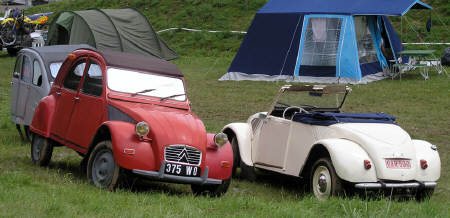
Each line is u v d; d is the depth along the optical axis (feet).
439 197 36.63
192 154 31.53
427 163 33.45
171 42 136.67
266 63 95.40
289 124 37.63
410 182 32.76
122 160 30.22
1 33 126.82
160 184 36.68
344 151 32.04
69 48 51.67
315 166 34.09
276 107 40.63
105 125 31.76
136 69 36.27
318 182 33.73
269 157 39.14
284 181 41.86
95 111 34.50
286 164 37.52
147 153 30.60
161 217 24.41
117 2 169.99
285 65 93.97
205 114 69.15
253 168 40.68
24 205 24.97
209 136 33.73
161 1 163.43
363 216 26.86
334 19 91.30
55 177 34.22
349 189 32.63
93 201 26.78
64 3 189.16
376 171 32.07
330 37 91.61
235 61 97.86
